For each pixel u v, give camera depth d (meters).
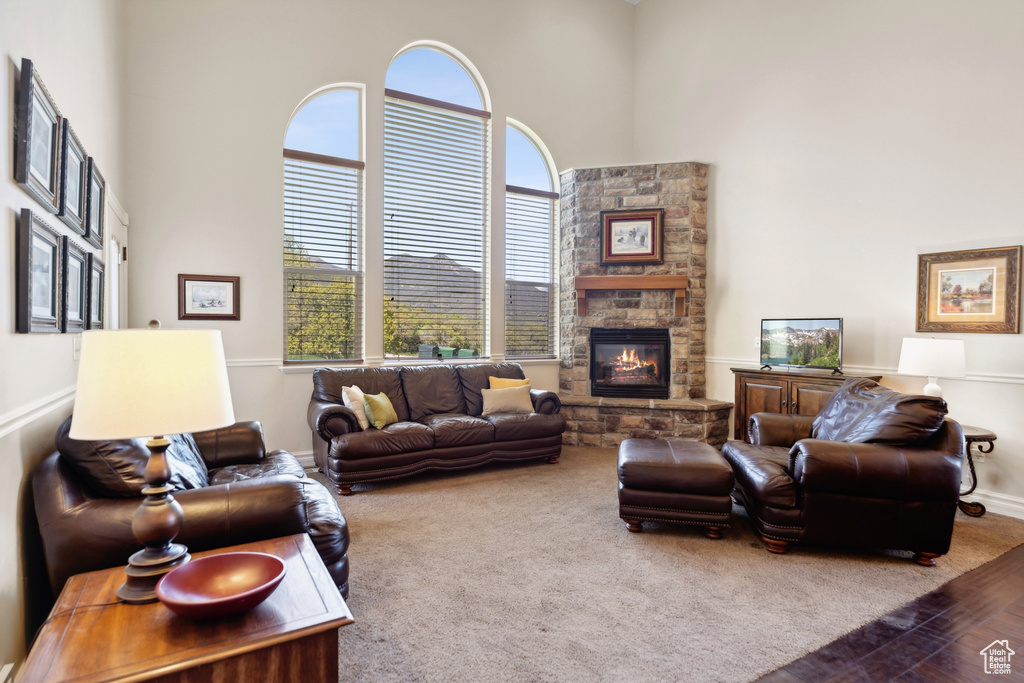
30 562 1.76
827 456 2.69
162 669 1.10
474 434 4.21
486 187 5.68
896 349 4.24
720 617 2.17
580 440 5.49
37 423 1.88
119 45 3.75
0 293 1.52
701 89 5.74
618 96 6.40
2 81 1.53
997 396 3.65
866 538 2.70
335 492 3.81
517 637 2.01
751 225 5.28
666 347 5.58
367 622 2.09
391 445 3.85
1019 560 2.77
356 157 4.97
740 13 5.39
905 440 2.74
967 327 3.79
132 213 3.97
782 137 5.04
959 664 1.88
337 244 4.86
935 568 2.66
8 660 1.55
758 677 1.79
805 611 2.22
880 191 4.34
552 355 6.12
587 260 5.72
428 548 2.83
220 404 1.45
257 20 4.42
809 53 4.84
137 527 1.40
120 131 3.77
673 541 2.96
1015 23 3.61
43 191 1.87
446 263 5.45
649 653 1.92
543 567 2.61
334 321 4.85
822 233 4.73
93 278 2.71
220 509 1.80
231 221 4.31
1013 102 3.62
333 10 4.74
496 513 3.39
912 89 4.15
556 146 6.03
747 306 5.30
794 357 4.72
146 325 4.02
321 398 4.25
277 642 1.21
